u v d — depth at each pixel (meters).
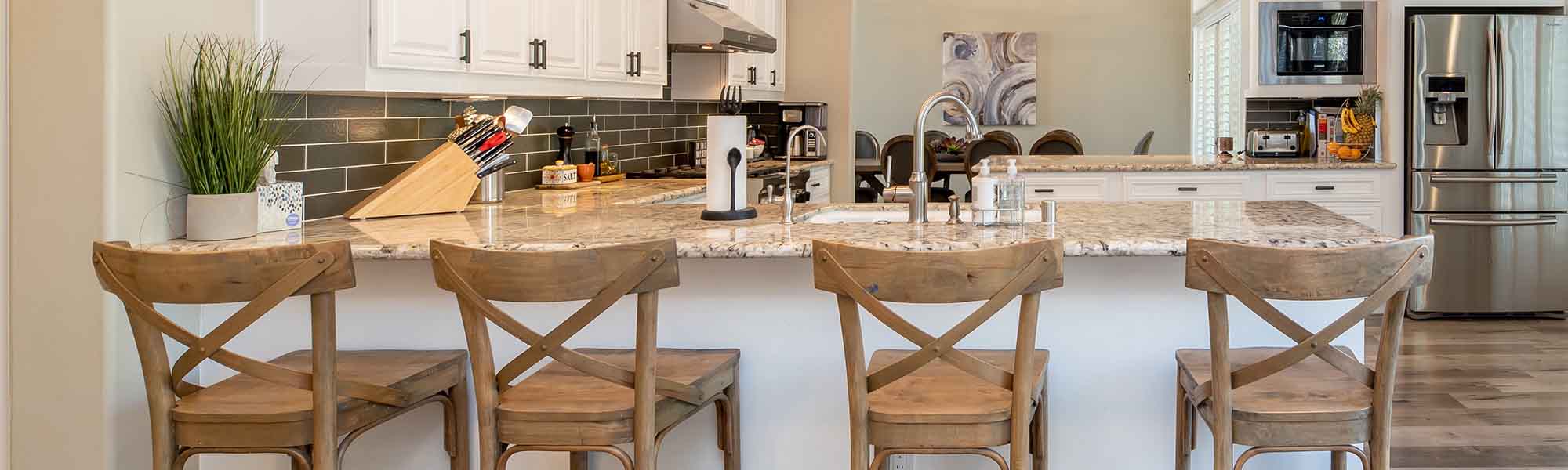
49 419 2.63
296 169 3.19
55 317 2.59
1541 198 5.65
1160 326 2.76
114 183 2.54
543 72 3.73
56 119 2.53
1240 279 2.12
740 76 5.90
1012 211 2.87
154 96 2.67
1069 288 2.78
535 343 2.17
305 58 2.93
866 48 10.99
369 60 2.84
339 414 2.24
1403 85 5.76
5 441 2.65
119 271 2.12
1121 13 10.67
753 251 2.48
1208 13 9.26
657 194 4.30
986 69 10.84
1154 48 10.65
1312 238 2.53
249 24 2.96
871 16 10.95
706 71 5.67
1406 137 5.77
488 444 2.23
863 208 3.57
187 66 2.78
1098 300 2.77
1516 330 5.47
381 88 2.91
